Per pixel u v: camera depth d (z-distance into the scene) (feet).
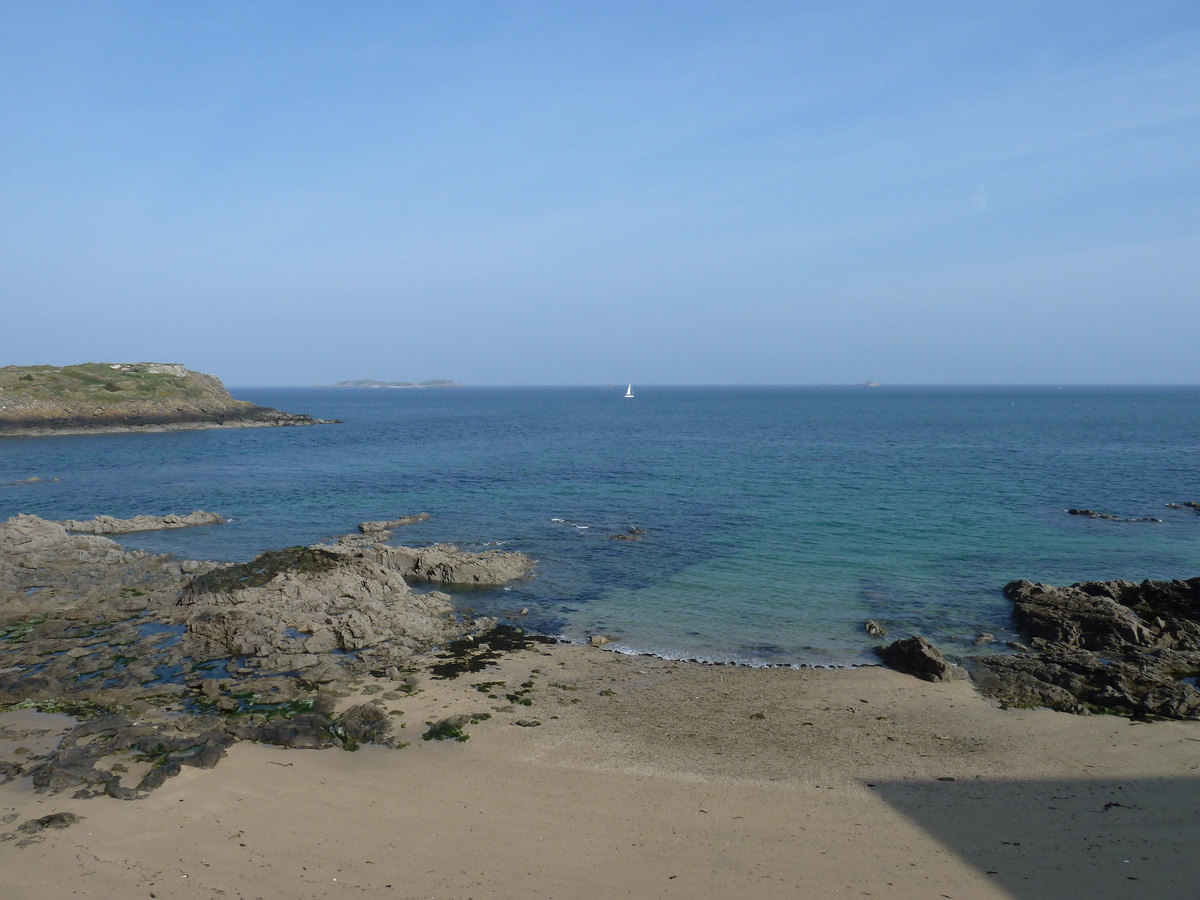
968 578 118.32
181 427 433.07
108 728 64.44
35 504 186.09
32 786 55.36
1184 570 124.06
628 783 58.08
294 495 197.26
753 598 108.37
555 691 76.07
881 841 50.39
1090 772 60.03
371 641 87.97
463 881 45.42
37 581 113.70
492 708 71.51
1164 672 80.38
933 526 155.84
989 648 89.40
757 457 288.10
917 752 63.82
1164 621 93.20
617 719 69.72
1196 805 54.54
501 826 51.67
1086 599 97.71
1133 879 45.88
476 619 98.78
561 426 491.31
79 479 227.40
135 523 153.48
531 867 46.98
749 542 141.59
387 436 398.83
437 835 50.42
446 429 458.50
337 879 45.37
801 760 62.28
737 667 83.41
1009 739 66.23
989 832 51.47
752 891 44.91
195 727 65.41
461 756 61.87
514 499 189.78
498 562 119.65
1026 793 56.80
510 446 337.31
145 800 53.78
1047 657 84.89
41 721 66.80
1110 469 247.91
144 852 47.67
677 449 322.14
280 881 45.11
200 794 54.80
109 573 118.83
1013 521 160.97
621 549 136.36
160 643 87.61
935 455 294.25
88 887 44.16
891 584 114.83
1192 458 279.90
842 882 45.83
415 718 68.90
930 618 99.86
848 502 184.24
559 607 104.58
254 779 57.26
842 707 73.00
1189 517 166.81
